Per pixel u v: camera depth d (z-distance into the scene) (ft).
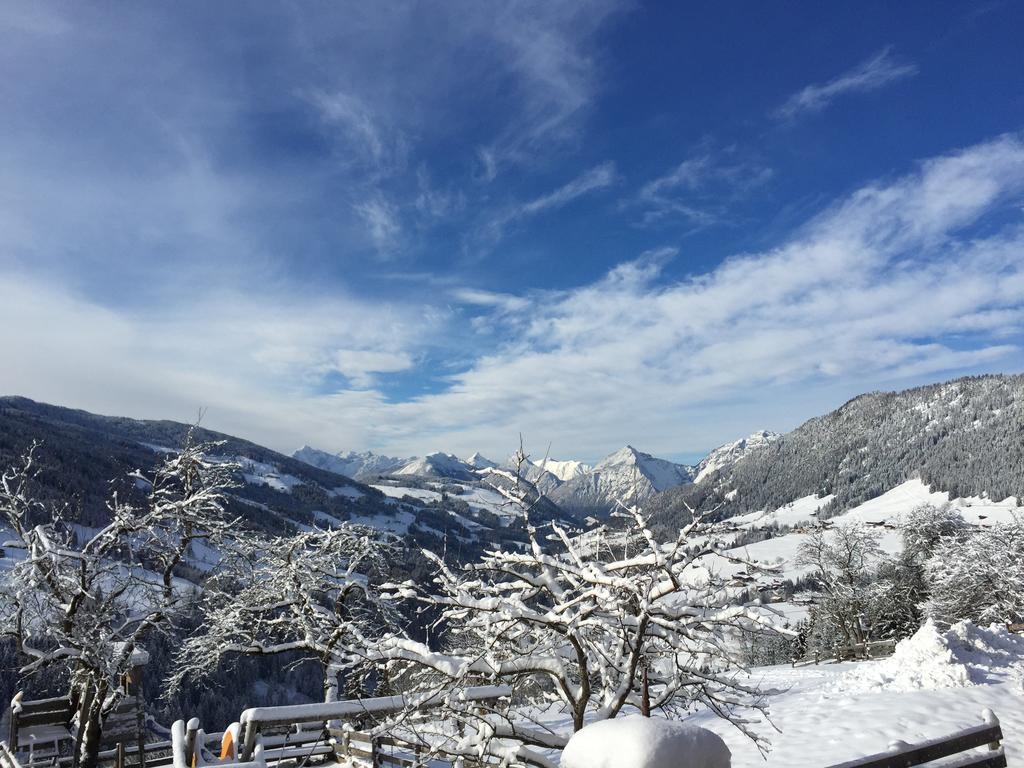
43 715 51.08
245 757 37.19
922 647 58.13
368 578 67.97
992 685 50.67
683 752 13.64
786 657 116.88
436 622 25.67
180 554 57.77
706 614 22.17
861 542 164.35
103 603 50.88
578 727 22.88
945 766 21.89
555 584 24.97
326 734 43.19
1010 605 131.85
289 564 65.77
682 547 21.85
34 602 49.60
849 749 39.24
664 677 26.17
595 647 25.36
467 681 25.08
